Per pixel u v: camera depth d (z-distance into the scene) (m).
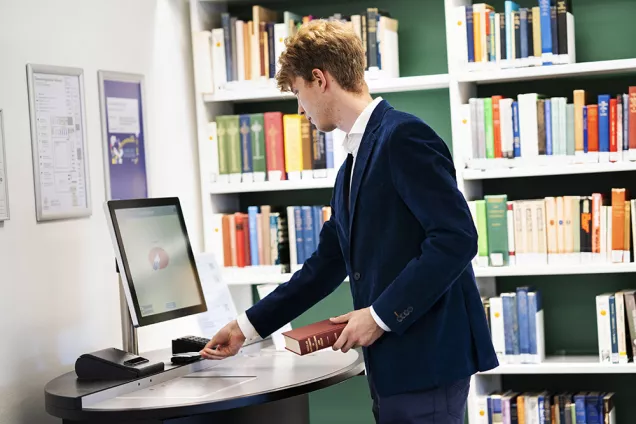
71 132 3.14
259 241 3.93
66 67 3.13
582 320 3.87
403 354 2.21
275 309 2.63
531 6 3.88
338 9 4.09
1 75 2.85
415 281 2.11
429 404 2.20
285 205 4.24
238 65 3.91
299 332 2.27
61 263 3.07
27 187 2.93
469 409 3.67
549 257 3.61
